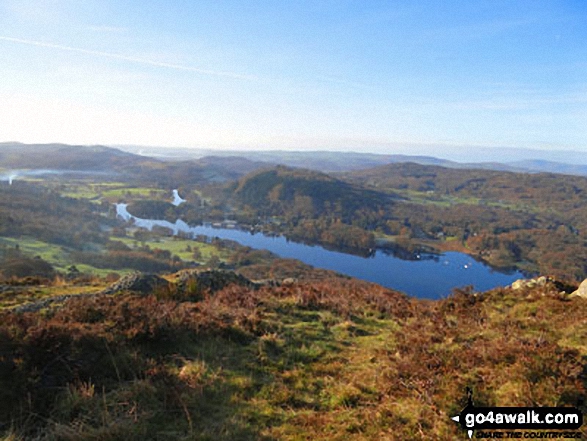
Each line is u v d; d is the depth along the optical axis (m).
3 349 3.92
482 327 6.57
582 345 5.16
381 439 3.43
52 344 4.22
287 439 3.54
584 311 6.71
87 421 3.45
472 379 4.31
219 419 3.83
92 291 8.63
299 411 4.12
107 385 4.09
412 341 5.96
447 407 3.81
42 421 3.43
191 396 4.11
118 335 4.98
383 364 5.20
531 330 6.20
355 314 8.42
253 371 5.07
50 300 6.73
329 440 3.50
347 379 4.95
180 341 5.47
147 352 4.98
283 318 7.54
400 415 3.84
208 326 5.99
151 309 6.03
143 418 3.57
